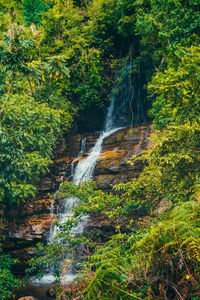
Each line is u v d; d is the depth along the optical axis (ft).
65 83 62.08
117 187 23.34
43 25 61.62
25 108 39.14
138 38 64.34
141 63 65.21
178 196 17.61
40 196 44.19
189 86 17.74
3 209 39.88
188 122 17.46
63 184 26.09
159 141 16.66
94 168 43.80
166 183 18.39
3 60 24.41
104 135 60.54
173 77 18.44
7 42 24.63
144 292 7.70
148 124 48.80
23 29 52.60
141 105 67.41
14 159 34.19
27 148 41.34
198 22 32.32
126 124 68.85
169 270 7.73
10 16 71.56
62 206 42.65
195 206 8.12
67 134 66.64
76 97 67.41
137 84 67.87
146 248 8.60
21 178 38.45
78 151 55.83
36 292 28.43
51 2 76.43
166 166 17.62
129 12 58.18
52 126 45.24
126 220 26.20
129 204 23.34
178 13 34.04
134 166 40.16
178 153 16.31
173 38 34.14
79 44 62.34
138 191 22.30
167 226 7.64
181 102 18.28
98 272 7.66
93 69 62.54
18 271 34.40
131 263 8.71
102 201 24.17
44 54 58.29
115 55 68.39
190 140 16.83
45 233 38.24
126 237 13.83
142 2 47.88
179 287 7.33
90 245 22.08
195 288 6.86
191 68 17.92
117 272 7.88
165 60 42.27
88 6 70.95
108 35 67.26
